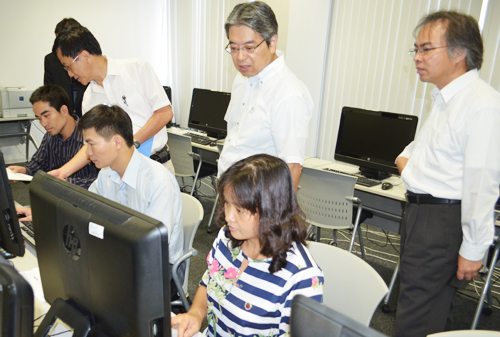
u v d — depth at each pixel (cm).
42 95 202
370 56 388
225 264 106
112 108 139
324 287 130
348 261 125
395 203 273
